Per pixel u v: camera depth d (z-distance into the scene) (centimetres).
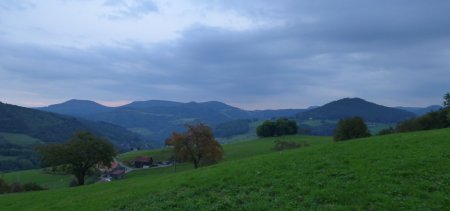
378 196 1770
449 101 9100
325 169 2391
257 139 17100
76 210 2530
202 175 2789
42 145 8594
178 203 2103
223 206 1912
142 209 2120
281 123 17400
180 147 9350
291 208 1753
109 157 8581
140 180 3856
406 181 1973
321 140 14738
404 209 1625
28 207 3200
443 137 3106
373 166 2309
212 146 9394
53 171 8550
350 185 1969
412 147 2789
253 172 2556
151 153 16638
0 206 3469
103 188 3597
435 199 1714
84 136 8588
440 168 2131
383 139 3438
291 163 2717
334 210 1669
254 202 1898
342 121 9562
